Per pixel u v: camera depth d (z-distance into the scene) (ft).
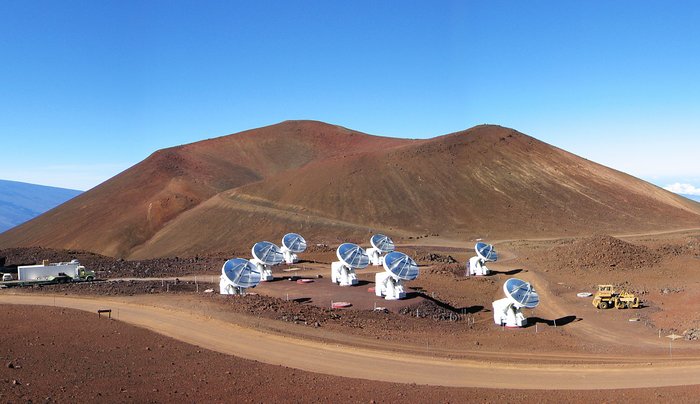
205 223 522.88
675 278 238.07
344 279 225.76
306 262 288.30
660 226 496.23
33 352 108.58
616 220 509.76
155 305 164.45
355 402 93.91
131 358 111.45
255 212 527.81
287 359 121.70
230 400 91.97
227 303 165.58
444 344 142.82
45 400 83.10
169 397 91.15
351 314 171.53
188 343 128.57
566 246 310.45
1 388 85.61
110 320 144.05
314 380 106.52
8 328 127.03
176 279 225.15
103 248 531.91
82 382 93.86
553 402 95.96
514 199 541.34
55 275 216.13
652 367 123.65
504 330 170.40
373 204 537.65
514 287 176.24
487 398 98.37
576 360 130.72
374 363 121.90
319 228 480.23
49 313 147.13
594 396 99.81
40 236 587.27
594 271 259.80
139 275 239.50
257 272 196.24
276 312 159.12
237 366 112.68
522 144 648.79
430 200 540.52
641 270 254.88
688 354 136.87
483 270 263.29
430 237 456.04
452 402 95.61
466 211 522.06
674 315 180.04
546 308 202.28
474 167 594.24
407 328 160.86
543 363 127.13
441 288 230.07
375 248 282.77
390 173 585.63
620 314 188.85
